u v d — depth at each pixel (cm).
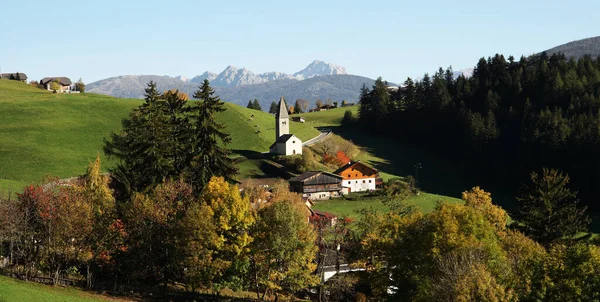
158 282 6359
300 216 6088
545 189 7875
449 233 4856
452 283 3975
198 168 7238
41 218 5731
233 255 5856
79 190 6569
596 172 14962
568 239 7481
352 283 6600
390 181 14825
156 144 7231
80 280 5919
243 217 5922
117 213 6412
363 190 15075
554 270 4103
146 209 5991
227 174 7419
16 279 5362
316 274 6638
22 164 11650
